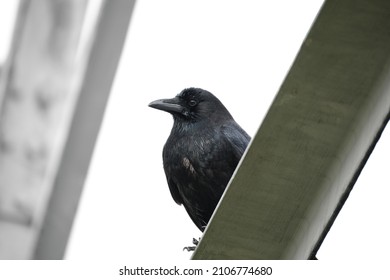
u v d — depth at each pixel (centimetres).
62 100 646
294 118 621
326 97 612
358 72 600
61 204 665
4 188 650
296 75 602
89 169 663
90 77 651
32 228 659
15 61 640
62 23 639
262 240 665
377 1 570
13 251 661
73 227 670
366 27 580
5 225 655
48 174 653
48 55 641
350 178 611
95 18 647
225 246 675
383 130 596
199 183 1525
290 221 657
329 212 624
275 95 612
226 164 1505
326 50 590
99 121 656
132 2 654
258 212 657
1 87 642
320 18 577
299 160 636
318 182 641
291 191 647
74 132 654
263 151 636
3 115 641
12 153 647
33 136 648
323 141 628
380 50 589
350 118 619
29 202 657
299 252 650
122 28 652
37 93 643
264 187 646
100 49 651
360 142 615
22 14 640
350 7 570
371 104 612
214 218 663
